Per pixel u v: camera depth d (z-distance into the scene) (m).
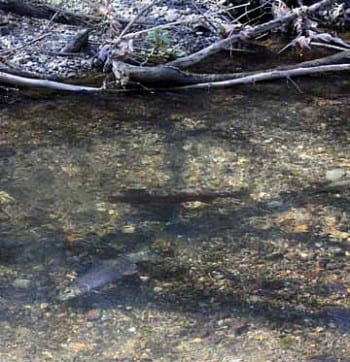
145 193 3.65
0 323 2.70
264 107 4.81
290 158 4.05
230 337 2.64
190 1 6.59
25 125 4.43
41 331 2.66
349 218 3.43
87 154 4.06
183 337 2.64
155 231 3.32
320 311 2.79
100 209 3.49
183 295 2.89
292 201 3.59
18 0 5.98
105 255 3.15
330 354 2.55
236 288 2.93
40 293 2.88
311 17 6.43
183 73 5.11
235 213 3.48
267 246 3.22
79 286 2.93
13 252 3.15
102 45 5.51
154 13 6.32
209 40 6.02
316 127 4.49
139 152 4.10
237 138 4.31
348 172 3.89
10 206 3.50
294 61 5.71
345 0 6.51
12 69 5.09
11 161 3.96
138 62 5.50
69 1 6.29
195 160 4.01
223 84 5.15
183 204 3.55
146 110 4.72
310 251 3.18
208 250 3.19
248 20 6.39
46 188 3.67
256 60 5.72
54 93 4.95
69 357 2.53
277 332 2.67
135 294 2.89
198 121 4.56
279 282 2.97
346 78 5.38
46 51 5.55
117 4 6.39
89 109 4.70
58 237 3.27
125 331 2.67
